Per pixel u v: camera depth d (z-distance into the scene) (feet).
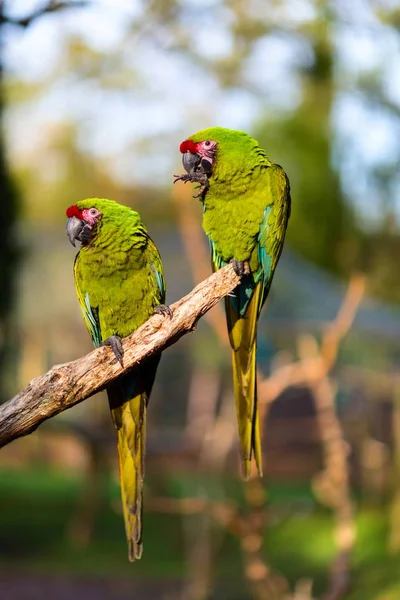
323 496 23.43
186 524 43.86
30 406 13.60
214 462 34.73
